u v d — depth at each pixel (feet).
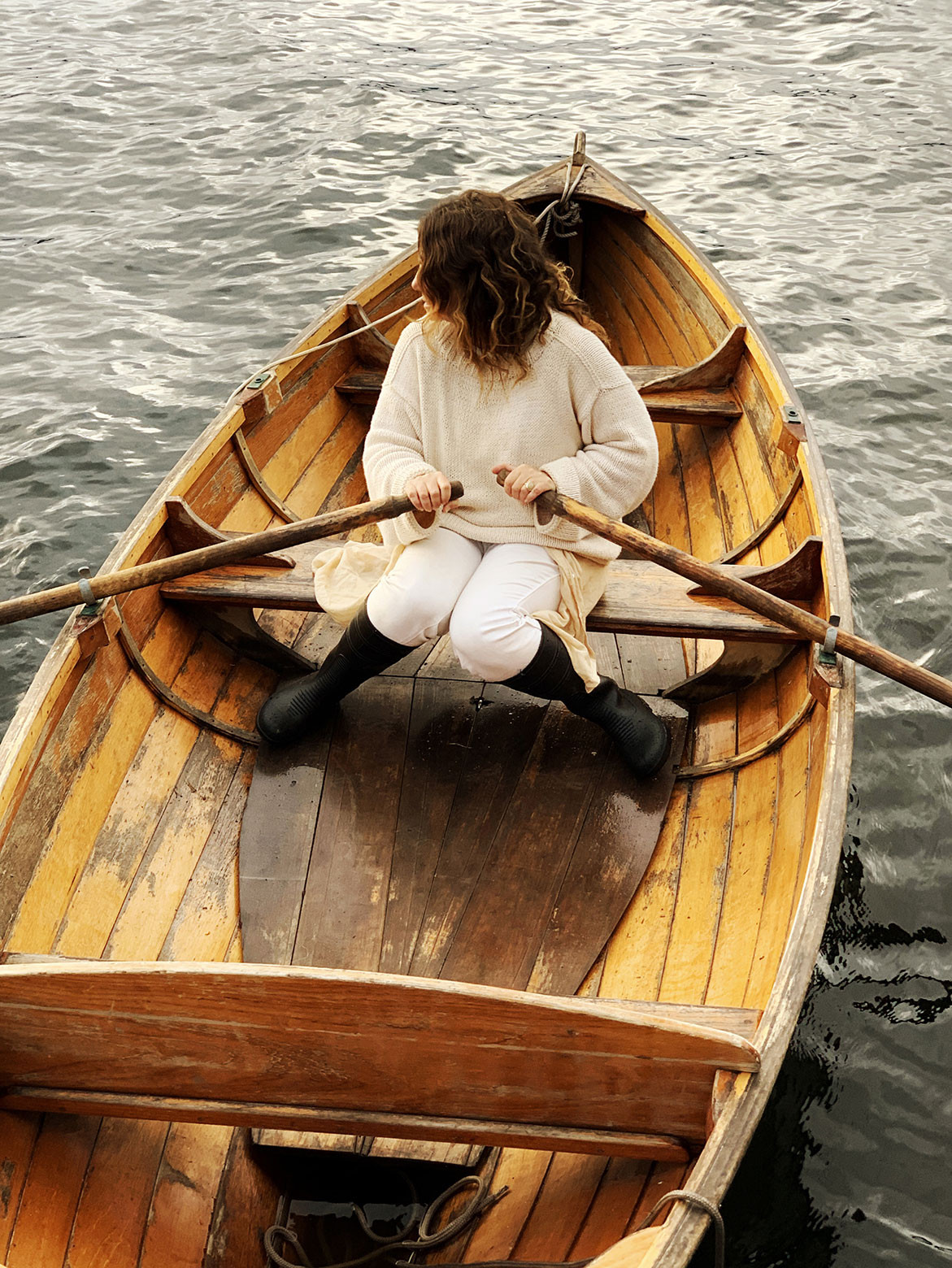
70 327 21.13
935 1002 9.77
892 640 14.03
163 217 25.04
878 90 31.94
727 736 9.96
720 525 12.81
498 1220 7.13
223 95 31.37
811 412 18.61
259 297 22.04
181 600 10.05
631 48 35.55
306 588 9.95
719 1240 5.50
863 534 15.75
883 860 11.10
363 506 8.50
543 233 16.83
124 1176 6.99
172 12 38.22
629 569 10.25
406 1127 6.58
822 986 9.89
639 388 13.70
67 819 8.25
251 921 8.58
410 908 8.67
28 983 6.23
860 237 24.52
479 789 9.51
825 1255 8.09
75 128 29.37
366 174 26.94
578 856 9.00
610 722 9.44
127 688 9.39
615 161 28.12
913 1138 8.80
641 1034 6.00
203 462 10.94
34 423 18.21
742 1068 6.06
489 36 36.55
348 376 14.28
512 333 7.97
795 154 28.37
